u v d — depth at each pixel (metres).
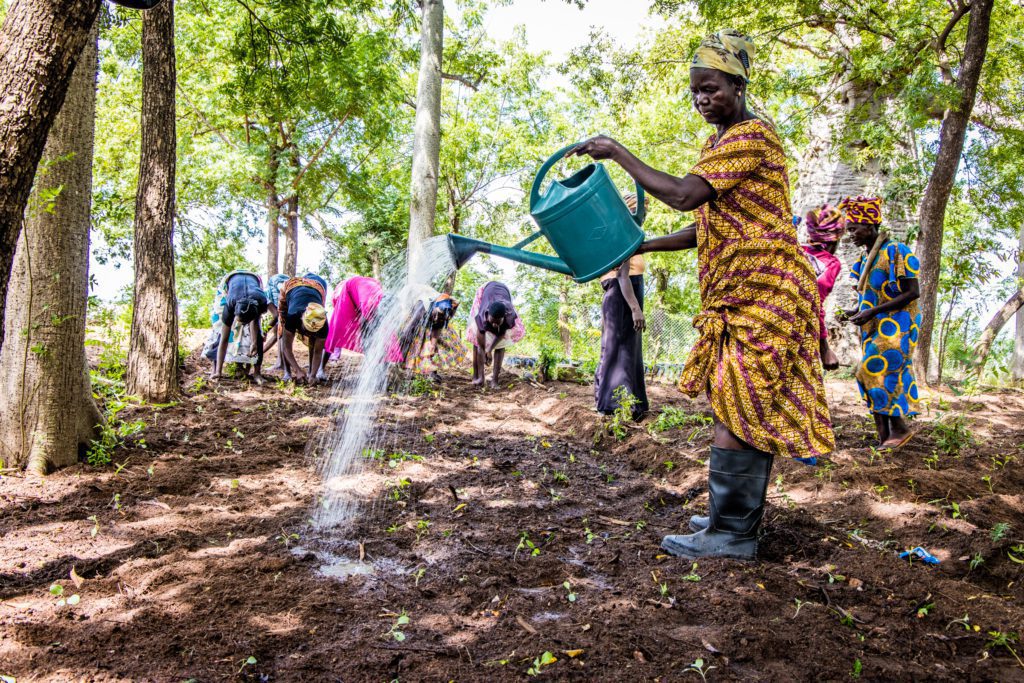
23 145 2.30
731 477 3.80
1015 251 13.51
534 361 11.96
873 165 13.41
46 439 4.93
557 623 3.20
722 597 3.42
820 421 3.59
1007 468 5.95
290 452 5.88
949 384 11.26
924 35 10.79
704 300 3.80
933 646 3.16
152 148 7.18
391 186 25.14
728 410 3.63
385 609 3.25
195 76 19.95
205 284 22.88
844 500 4.92
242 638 2.95
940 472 5.63
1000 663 3.07
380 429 6.82
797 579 3.71
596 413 7.44
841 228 6.33
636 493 5.20
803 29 14.38
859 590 3.64
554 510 4.75
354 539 4.07
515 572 3.71
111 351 8.80
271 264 20.94
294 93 13.81
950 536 4.30
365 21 19.95
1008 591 3.86
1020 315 12.66
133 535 4.00
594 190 3.53
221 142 20.56
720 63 3.51
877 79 12.01
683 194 3.46
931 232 10.20
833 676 2.84
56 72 2.32
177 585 3.42
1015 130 12.62
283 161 20.58
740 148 3.45
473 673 2.76
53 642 2.89
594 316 27.75
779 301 3.52
